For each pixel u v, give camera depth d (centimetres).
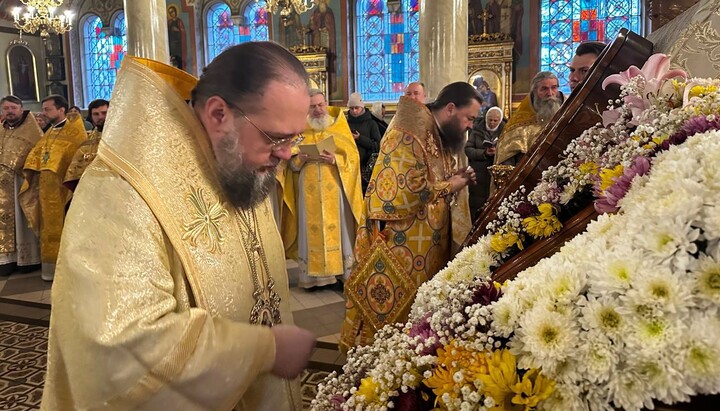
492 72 1161
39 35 1499
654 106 106
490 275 129
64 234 98
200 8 1375
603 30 1145
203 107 111
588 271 74
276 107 106
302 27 1310
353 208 457
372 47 1295
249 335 102
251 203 117
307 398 275
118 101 110
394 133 272
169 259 105
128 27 776
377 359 94
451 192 263
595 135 123
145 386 89
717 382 62
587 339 70
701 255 68
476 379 75
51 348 98
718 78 112
